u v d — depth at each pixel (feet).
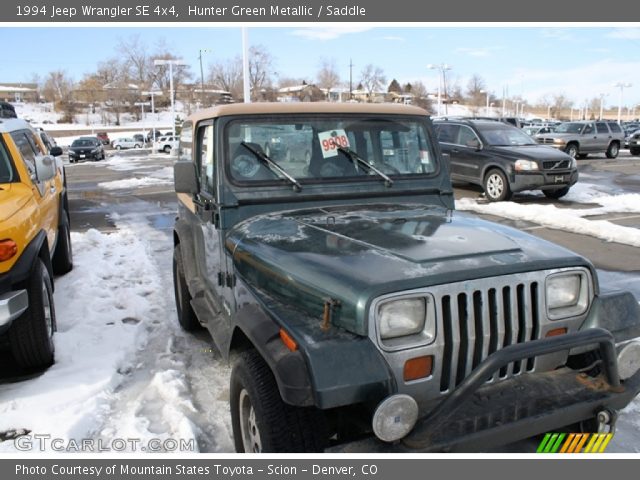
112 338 16.10
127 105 292.40
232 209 11.48
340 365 7.40
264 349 8.16
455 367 8.05
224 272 11.46
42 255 15.67
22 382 13.75
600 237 29.19
